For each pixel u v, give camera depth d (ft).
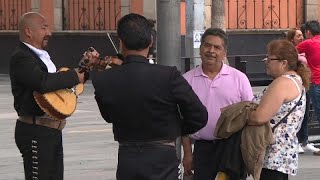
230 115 17.80
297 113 17.98
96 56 18.45
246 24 74.02
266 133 17.54
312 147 35.47
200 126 15.87
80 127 44.47
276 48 18.19
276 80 17.87
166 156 15.46
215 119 18.94
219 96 18.99
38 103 19.12
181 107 15.58
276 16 74.69
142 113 15.24
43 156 19.72
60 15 78.38
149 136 15.38
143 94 15.17
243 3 73.82
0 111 53.11
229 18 73.36
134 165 15.37
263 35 74.38
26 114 19.60
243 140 17.63
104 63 17.57
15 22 82.23
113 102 15.37
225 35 19.06
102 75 15.58
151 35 15.60
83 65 18.89
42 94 18.90
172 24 20.02
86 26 77.20
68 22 78.48
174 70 15.46
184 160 19.53
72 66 77.51
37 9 79.97
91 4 76.79
